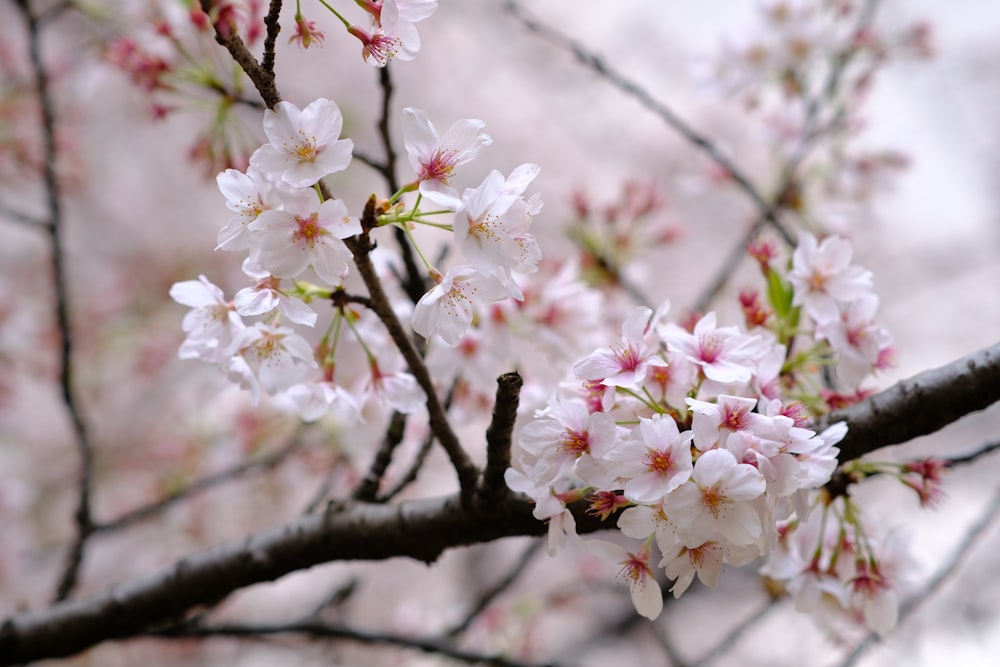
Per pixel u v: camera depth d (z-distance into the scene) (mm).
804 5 2178
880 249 4082
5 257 3641
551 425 1207
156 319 3277
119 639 1445
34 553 2953
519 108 4203
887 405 1277
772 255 1328
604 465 1195
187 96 1495
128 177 4031
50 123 1816
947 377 1273
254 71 1194
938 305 4039
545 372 1477
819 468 1201
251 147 1507
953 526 3160
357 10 3820
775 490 1194
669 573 1206
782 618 3359
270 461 1879
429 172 1206
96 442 3191
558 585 2535
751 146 3936
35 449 3248
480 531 1313
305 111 1189
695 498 1184
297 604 3230
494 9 4285
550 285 1471
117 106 3904
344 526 1354
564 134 4156
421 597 3287
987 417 3631
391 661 2289
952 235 4070
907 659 2641
